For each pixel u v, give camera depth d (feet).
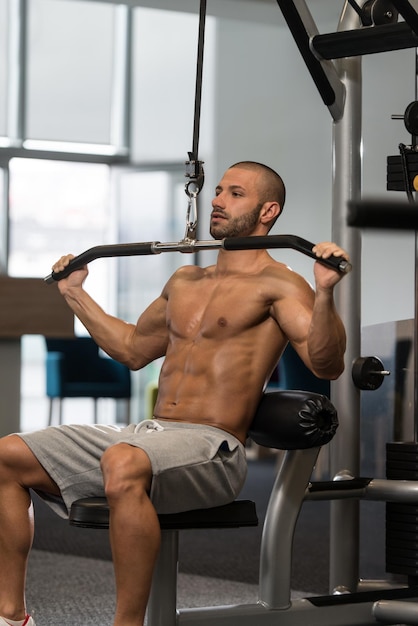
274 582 9.20
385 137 24.12
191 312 9.29
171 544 8.63
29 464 8.52
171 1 28.09
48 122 38.86
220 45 36.86
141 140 38.86
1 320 21.98
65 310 22.47
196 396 8.92
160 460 7.84
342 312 10.65
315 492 9.52
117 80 39.27
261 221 9.27
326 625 9.36
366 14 9.87
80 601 12.00
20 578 8.57
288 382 21.81
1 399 22.59
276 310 8.82
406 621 9.43
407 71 27.58
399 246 25.49
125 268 39.06
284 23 30.22
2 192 38.47
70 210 39.29
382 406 11.55
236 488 8.50
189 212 8.98
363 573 12.17
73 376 33.53
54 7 38.65
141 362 9.91
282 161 35.24
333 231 10.82
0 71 38.37
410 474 10.13
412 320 11.18
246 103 36.17
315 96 34.30
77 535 17.15
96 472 8.50
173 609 8.68
